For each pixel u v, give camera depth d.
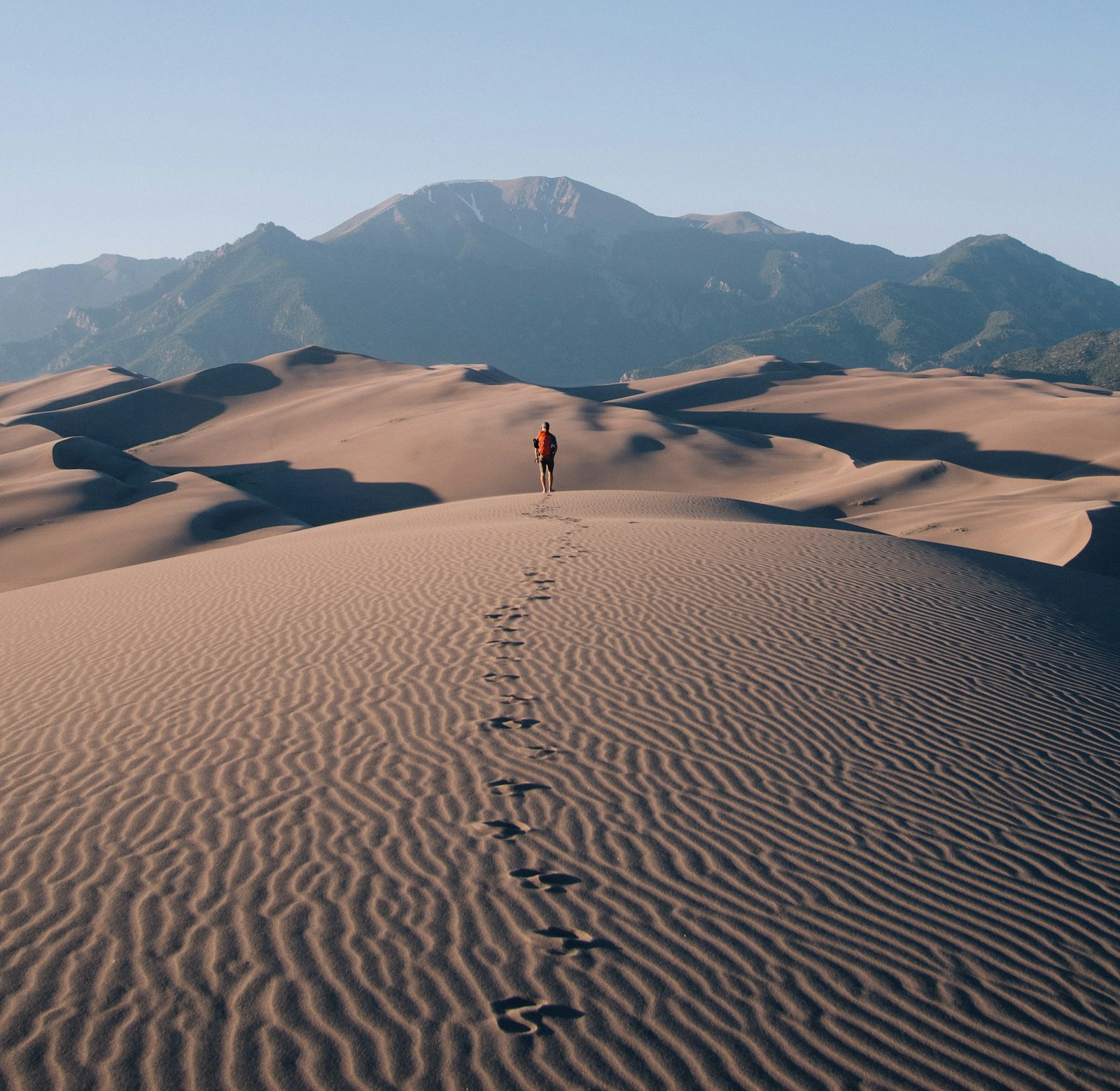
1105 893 5.88
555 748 7.69
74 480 49.94
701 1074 4.25
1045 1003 4.80
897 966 5.05
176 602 14.21
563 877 5.80
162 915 5.45
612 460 63.09
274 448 84.19
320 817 6.57
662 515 24.11
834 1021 4.62
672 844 6.23
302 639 11.05
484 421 75.00
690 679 9.32
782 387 117.38
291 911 5.45
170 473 73.56
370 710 8.57
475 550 16.00
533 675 9.41
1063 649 11.39
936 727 8.45
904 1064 4.36
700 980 4.88
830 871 5.97
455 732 8.02
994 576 15.27
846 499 48.09
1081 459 68.88
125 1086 4.17
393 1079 4.20
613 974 4.91
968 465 71.25
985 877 6.00
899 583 13.83
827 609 12.05
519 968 4.95
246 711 8.73
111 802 6.98
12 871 6.03
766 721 8.35
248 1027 4.52
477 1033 4.48
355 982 4.82
